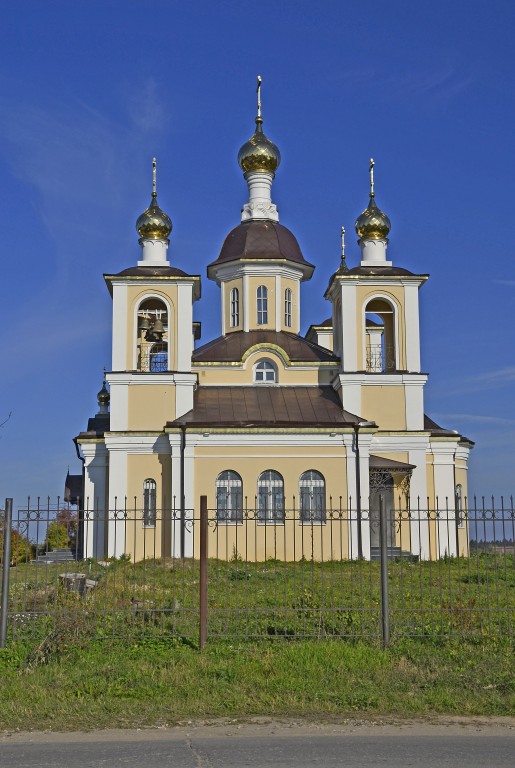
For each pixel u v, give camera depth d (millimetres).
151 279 36188
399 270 37219
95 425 46875
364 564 29703
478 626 15836
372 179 39438
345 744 9953
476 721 11039
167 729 10680
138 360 36531
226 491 34094
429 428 38375
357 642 14789
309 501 34031
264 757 9398
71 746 9930
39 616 15898
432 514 35906
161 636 15008
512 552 15766
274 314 40375
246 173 43219
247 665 13234
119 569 23906
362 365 36375
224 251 41469
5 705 11492
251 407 36156
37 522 15148
